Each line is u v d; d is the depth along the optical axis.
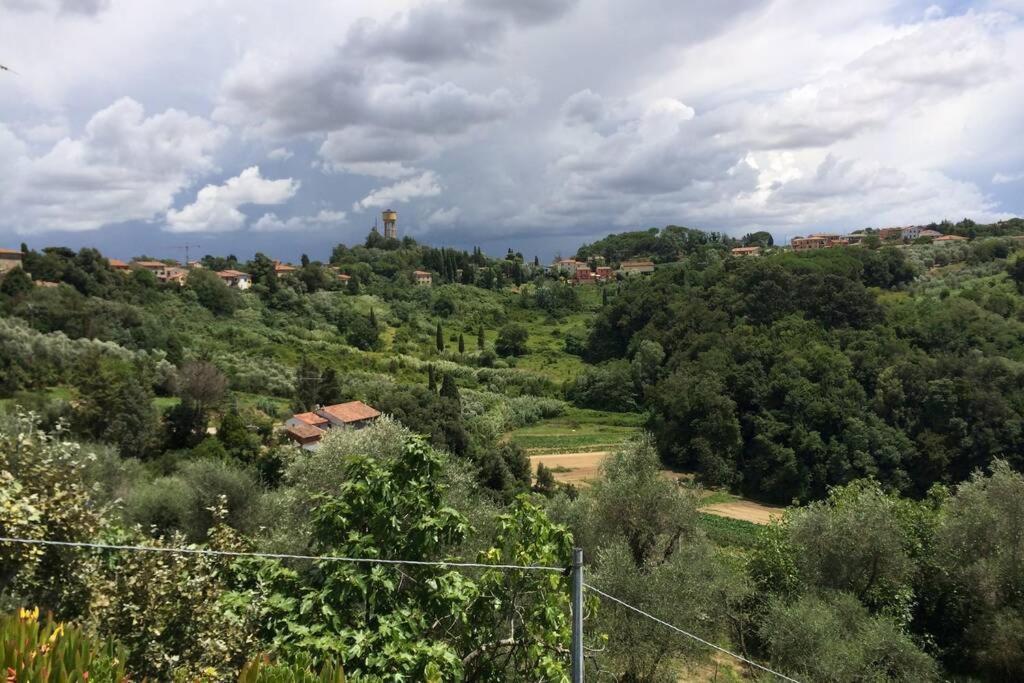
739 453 62.16
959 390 53.03
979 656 20.75
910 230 159.38
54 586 7.37
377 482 7.71
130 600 7.47
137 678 6.77
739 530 48.00
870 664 16.84
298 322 102.50
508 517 8.50
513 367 101.75
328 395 61.47
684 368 74.38
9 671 3.75
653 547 22.38
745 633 21.94
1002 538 21.94
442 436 45.22
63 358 53.25
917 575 24.11
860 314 71.88
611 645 15.55
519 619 8.31
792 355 65.94
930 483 52.56
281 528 16.48
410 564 7.36
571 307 136.62
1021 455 49.59
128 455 38.81
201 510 20.58
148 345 67.25
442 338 105.81
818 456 56.28
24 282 70.38
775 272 80.38
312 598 6.81
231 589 8.66
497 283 152.38
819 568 22.58
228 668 6.96
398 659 6.19
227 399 54.41
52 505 7.66
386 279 144.62
